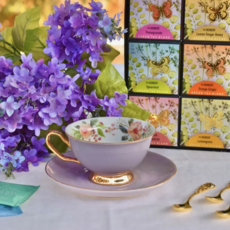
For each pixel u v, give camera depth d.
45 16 1.67
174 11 1.01
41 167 0.97
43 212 0.85
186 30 1.01
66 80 0.92
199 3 1.00
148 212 0.85
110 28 0.96
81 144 0.88
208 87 1.02
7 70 0.93
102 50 1.00
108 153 0.87
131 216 0.84
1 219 0.84
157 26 1.01
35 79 0.92
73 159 0.92
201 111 1.03
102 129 0.95
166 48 1.02
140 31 1.02
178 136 1.04
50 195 0.89
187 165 0.97
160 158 0.94
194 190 0.89
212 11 1.00
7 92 0.92
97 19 0.96
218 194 0.88
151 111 1.04
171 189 0.90
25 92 0.91
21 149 0.97
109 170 0.88
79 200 0.87
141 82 1.03
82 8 0.96
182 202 0.87
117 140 0.95
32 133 0.97
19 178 0.93
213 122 1.03
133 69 1.03
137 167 0.93
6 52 1.02
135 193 0.86
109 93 1.01
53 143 0.99
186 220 0.83
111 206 0.86
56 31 0.94
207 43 1.01
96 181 0.90
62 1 1.68
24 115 0.93
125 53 1.03
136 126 0.94
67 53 0.95
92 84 1.00
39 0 1.68
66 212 0.85
